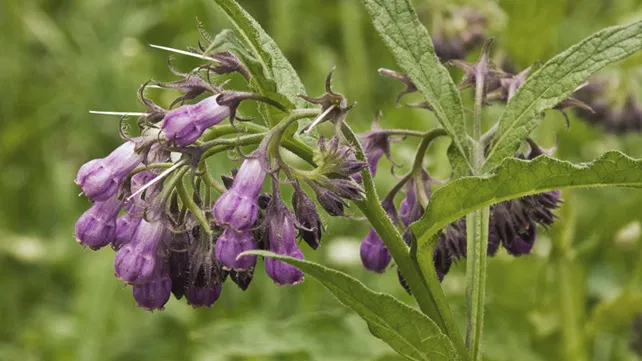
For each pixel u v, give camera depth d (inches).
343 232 404.2
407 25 190.4
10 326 424.8
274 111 177.3
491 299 325.1
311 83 486.6
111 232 173.5
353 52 479.2
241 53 161.6
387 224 184.7
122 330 397.1
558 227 311.4
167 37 516.1
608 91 369.1
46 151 499.2
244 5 532.1
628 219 309.9
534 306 324.8
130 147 172.6
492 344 314.7
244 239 165.6
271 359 326.0
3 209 478.9
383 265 206.5
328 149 171.6
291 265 169.3
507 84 209.9
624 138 411.8
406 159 319.6
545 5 326.0
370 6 189.5
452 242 198.1
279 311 386.3
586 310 372.5
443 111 191.3
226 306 394.6
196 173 171.8
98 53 523.5
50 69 543.8
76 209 467.8
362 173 179.9
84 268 416.5
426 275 187.2
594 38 187.5
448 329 189.0
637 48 184.2
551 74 189.9
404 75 203.2
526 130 189.9
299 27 513.0
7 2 542.3
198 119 165.9
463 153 190.9
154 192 174.6
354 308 169.3
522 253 209.2
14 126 498.3
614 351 347.6
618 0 481.1
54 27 553.9
